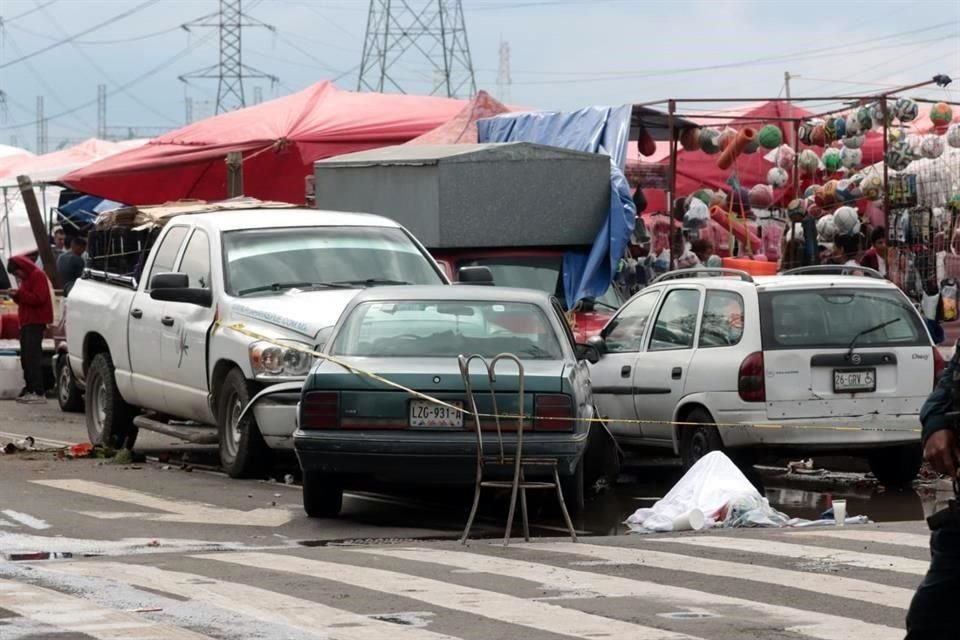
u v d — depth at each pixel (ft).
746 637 36.65
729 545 52.06
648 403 73.72
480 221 99.45
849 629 37.52
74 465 78.89
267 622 38.37
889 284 70.90
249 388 70.28
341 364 58.49
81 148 203.21
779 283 69.77
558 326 62.64
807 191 116.57
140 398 81.10
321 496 60.44
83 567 47.34
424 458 56.90
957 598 26.94
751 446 68.74
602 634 36.99
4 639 36.24
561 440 57.21
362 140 153.17
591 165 101.50
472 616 39.22
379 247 77.46
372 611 39.91
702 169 133.69
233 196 138.51
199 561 48.65
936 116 108.06
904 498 69.05
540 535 57.98
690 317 72.74
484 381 57.41
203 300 74.38
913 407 69.05
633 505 67.36
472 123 127.13
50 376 128.57
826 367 68.44
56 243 162.71
